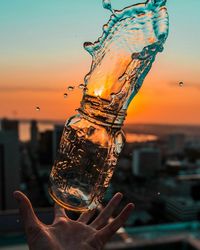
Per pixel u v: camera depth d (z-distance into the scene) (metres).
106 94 0.40
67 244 0.39
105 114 0.40
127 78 0.40
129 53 0.40
